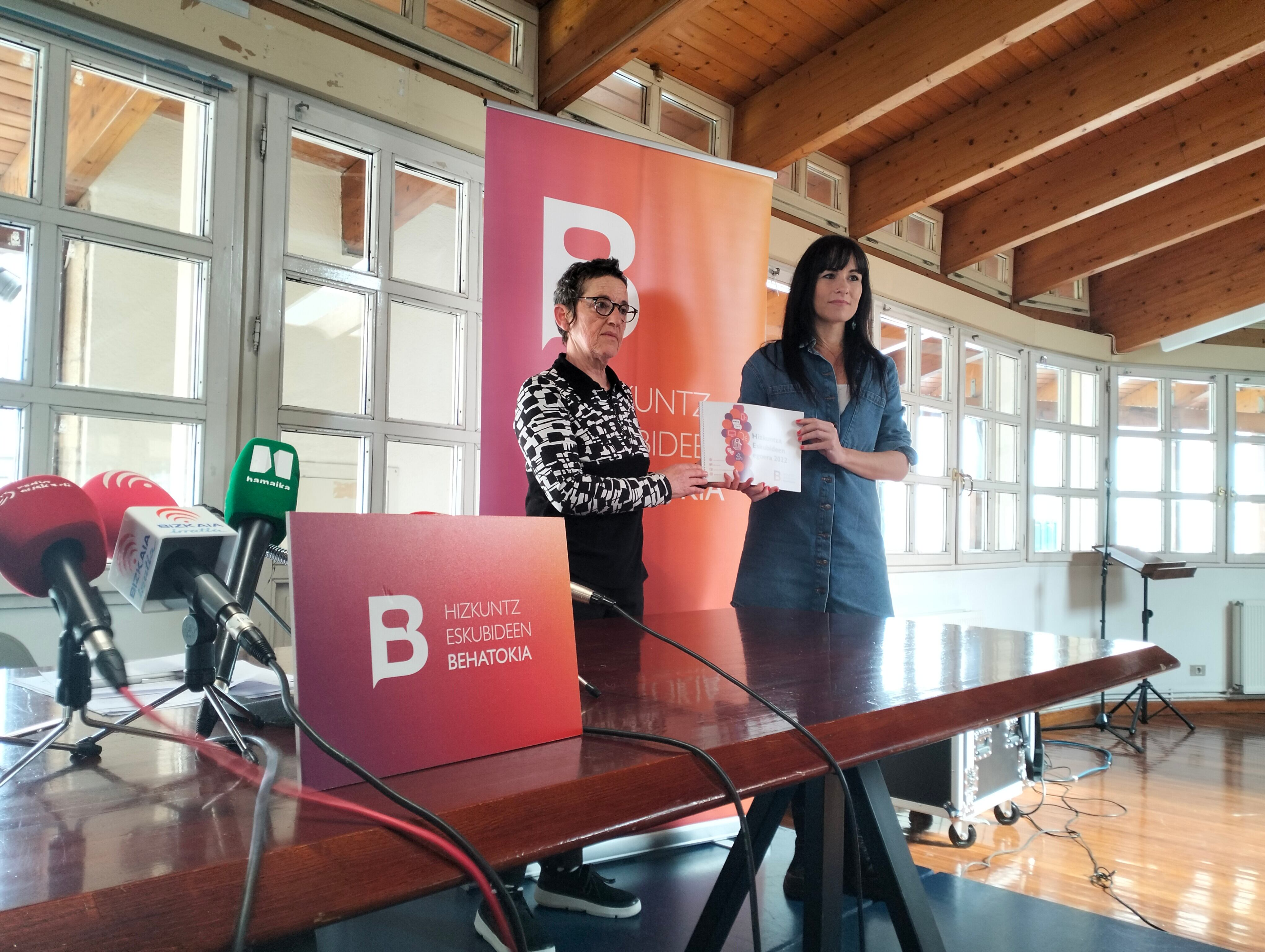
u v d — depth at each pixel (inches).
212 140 95.0
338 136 104.9
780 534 76.9
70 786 20.5
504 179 95.1
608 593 66.9
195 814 18.2
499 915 17.4
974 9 124.7
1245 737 199.8
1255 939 85.2
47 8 84.6
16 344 83.6
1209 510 251.4
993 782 117.0
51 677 37.6
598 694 32.2
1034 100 152.9
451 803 19.2
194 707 30.5
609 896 77.5
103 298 89.7
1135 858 109.7
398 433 108.5
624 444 71.1
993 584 211.0
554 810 20.3
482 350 92.7
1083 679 41.0
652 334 102.3
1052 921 84.6
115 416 87.5
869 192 178.5
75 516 25.9
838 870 35.4
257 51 97.1
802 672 37.9
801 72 147.9
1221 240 223.3
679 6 108.4
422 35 113.8
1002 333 216.7
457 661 24.0
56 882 14.2
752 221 109.3
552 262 96.5
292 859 16.1
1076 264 212.8
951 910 87.1
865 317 79.0
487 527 26.0
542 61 127.6
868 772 37.9
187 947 14.1
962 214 201.5
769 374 80.1
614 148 101.2
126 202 92.7
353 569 22.6
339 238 108.7
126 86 91.7
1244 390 255.8
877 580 76.7
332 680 21.4
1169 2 137.6
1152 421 251.0
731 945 72.1
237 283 96.0
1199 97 163.2
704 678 36.1
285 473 32.7
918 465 195.0
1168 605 242.7
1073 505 236.7
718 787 23.8
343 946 70.4
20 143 85.0
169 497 33.8
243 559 30.9
